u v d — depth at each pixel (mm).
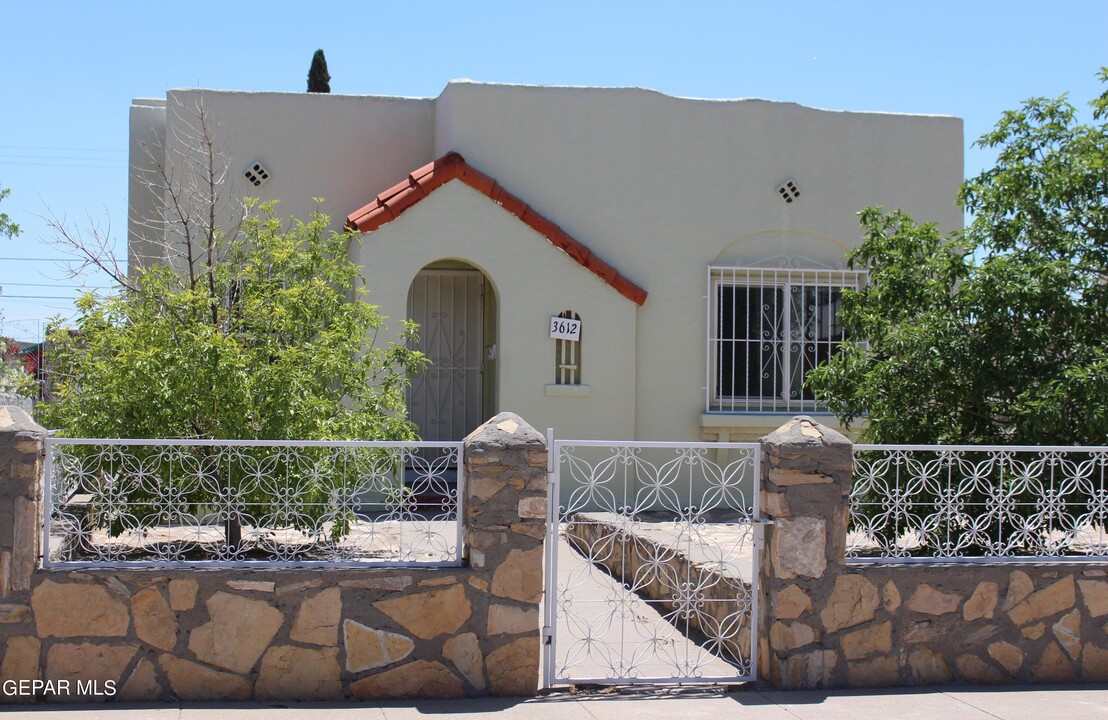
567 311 12125
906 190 13258
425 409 13367
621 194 12633
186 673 5945
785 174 12977
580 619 7922
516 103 12422
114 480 6301
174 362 7582
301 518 6879
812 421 6586
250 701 5961
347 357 8344
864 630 6480
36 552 5895
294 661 6023
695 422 12703
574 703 6074
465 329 13508
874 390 8305
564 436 12117
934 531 6797
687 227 12758
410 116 12914
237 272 9102
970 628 6598
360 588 6078
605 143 12617
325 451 7098
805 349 12984
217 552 6246
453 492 7801
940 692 6395
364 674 6059
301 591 6043
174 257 10367
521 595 6176
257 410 7648
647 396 12602
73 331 8227
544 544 6328
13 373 13680
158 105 13328
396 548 7297
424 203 11703
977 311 8039
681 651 7215
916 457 7836
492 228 11883
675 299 12711
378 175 12805
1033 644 6656
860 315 8828
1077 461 7141
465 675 6133
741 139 12906
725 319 12914
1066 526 6875
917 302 8539
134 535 6863
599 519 10398
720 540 8719
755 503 6617
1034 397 7699
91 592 5895
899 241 8734
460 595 6141
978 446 6816
